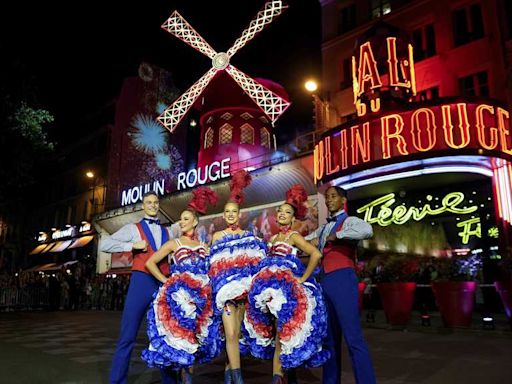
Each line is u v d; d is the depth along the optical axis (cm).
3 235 3950
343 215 405
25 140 1415
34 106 1429
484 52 1349
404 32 1362
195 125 3145
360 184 1326
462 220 1300
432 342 712
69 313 1612
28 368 531
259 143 2334
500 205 1192
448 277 967
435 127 1140
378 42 1338
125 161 2795
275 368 376
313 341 359
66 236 3212
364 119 1242
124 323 404
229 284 388
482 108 1137
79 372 507
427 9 1506
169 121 1988
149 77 2973
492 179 1228
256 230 1805
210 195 446
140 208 2388
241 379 377
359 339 365
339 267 382
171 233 455
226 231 436
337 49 1739
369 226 375
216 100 2384
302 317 363
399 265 1355
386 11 1644
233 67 1952
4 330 970
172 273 405
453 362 543
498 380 446
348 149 1265
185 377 403
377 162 1193
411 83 1322
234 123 2330
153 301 397
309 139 1783
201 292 388
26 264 3656
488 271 1212
